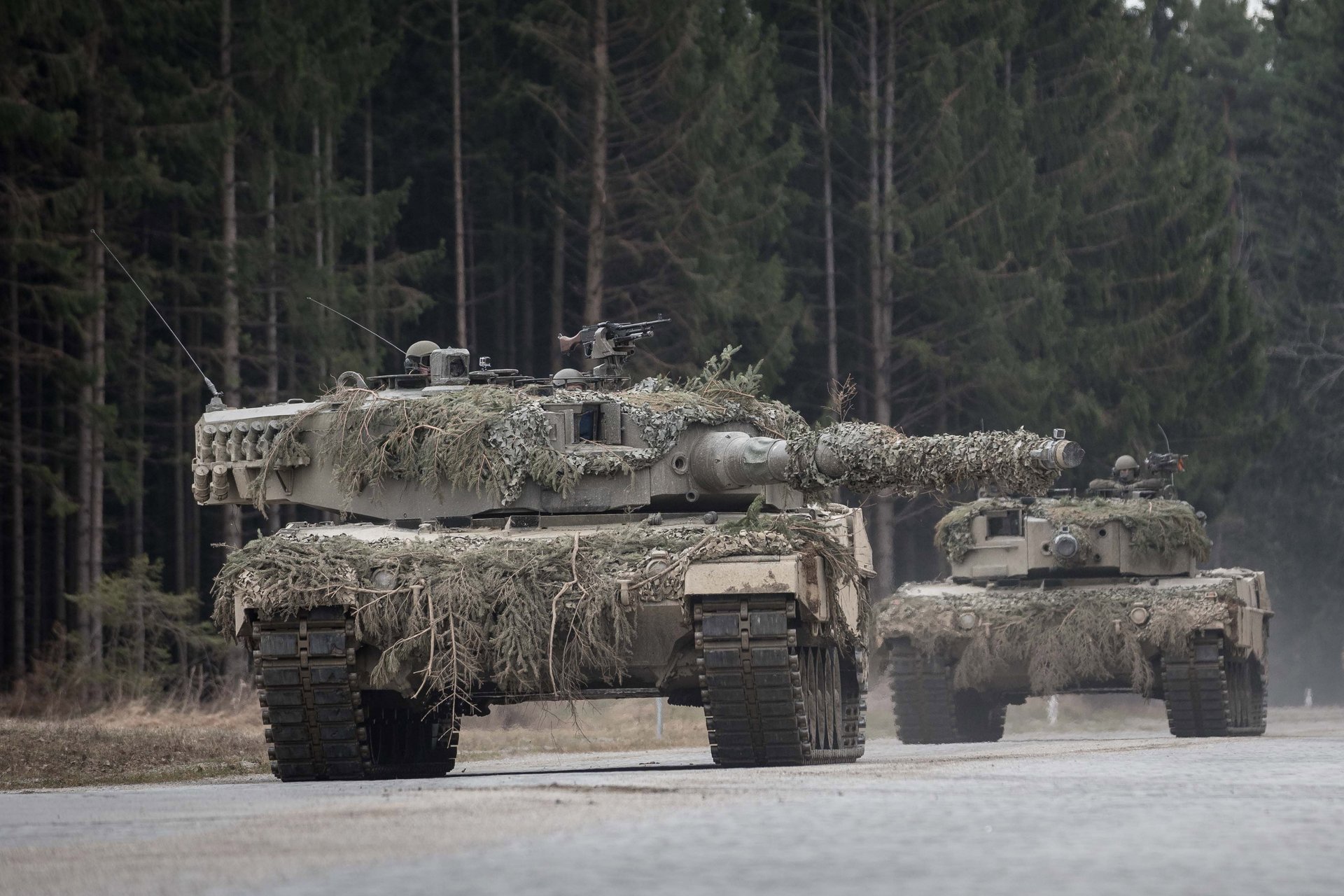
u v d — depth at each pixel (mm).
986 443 63375
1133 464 125188
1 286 167250
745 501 74375
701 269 188750
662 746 109750
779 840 29984
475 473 71125
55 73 153750
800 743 64062
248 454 76312
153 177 157125
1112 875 25141
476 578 64438
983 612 112500
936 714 115938
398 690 65562
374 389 78000
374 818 36500
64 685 145625
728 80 196000
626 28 195250
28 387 181750
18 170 161000
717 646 62500
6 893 26109
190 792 52531
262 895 24078
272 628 65562
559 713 141250
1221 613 106438
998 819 33656
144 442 174875
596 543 65312
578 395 73375
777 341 189625
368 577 65062
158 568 158750
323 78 175375
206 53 178000
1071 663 110000
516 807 38188
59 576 176750
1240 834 30891
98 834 36094
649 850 28625
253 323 173500
